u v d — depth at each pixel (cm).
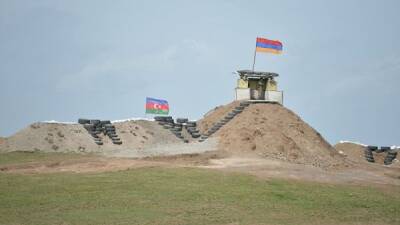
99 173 4366
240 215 3284
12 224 2905
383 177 5266
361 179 5000
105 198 3553
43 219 3027
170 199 3575
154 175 4269
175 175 4291
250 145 5641
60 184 3919
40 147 5566
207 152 5531
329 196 3984
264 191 3947
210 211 3334
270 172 4766
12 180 4047
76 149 5616
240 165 5006
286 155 5597
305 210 3525
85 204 3394
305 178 4675
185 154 5456
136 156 5409
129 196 3616
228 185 4047
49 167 4716
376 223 3331
